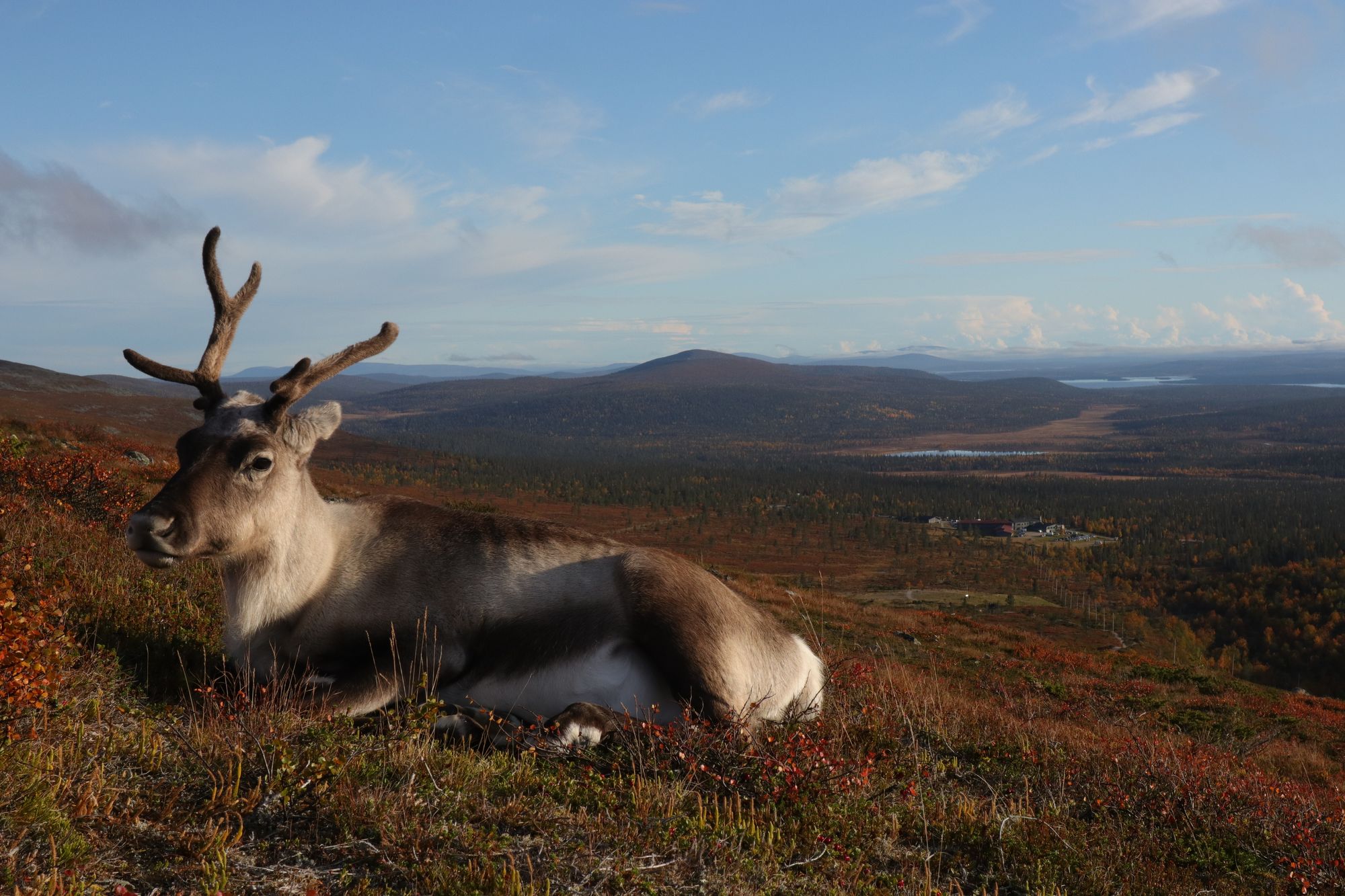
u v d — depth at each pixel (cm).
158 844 348
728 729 550
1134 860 557
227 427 574
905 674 1767
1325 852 655
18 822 330
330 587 604
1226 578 18338
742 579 4841
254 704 497
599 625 591
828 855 455
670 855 411
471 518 646
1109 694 2575
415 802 408
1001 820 556
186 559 536
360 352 627
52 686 452
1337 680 12225
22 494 1265
